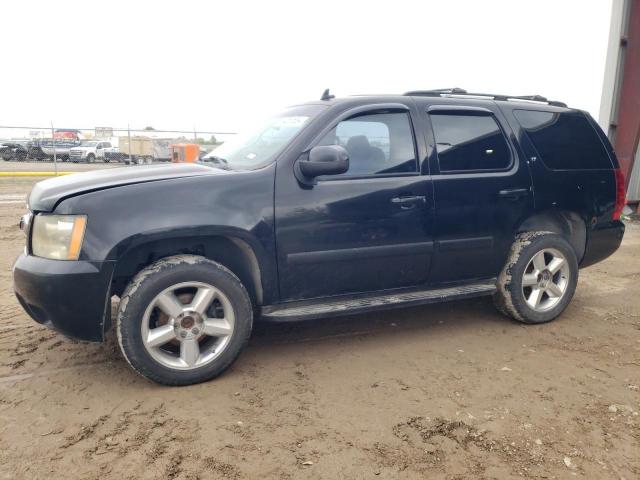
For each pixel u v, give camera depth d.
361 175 3.70
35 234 3.17
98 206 3.05
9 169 20.53
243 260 3.55
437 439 2.78
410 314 4.80
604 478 2.52
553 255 4.49
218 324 3.33
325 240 3.57
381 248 3.76
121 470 2.47
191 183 3.26
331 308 3.67
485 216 4.13
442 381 3.45
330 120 3.68
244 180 3.36
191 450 2.63
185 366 3.26
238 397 3.18
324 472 2.50
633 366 3.74
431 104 4.07
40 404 3.05
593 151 4.75
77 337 3.17
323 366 3.65
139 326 3.12
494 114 4.30
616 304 5.23
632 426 2.95
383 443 2.73
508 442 2.78
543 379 3.50
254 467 2.52
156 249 3.34
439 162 3.97
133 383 3.32
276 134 3.85
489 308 5.00
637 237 8.92
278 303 3.58
